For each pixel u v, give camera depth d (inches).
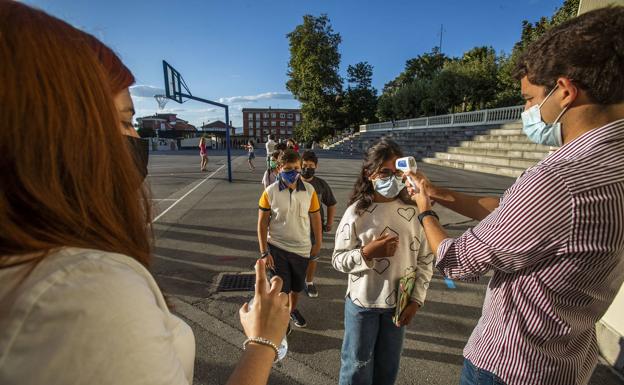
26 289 17.9
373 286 72.8
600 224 33.8
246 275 164.9
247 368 30.6
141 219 27.6
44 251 19.5
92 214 22.3
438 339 114.5
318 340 114.5
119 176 24.8
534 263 38.2
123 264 22.4
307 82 1763.0
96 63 23.7
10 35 19.5
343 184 449.7
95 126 22.4
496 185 413.4
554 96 38.4
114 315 18.4
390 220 73.4
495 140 681.6
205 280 159.5
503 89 1013.8
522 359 40.4
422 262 76.0
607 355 100.6
